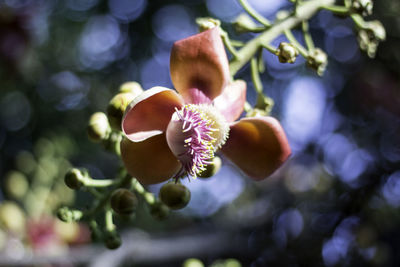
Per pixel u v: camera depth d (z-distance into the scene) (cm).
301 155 119
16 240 83
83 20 121
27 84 119
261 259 93
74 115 118
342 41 111
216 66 57
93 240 58
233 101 59
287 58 60
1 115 120
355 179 103
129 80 119
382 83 108
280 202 115
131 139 56
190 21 119
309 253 87
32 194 89
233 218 118
